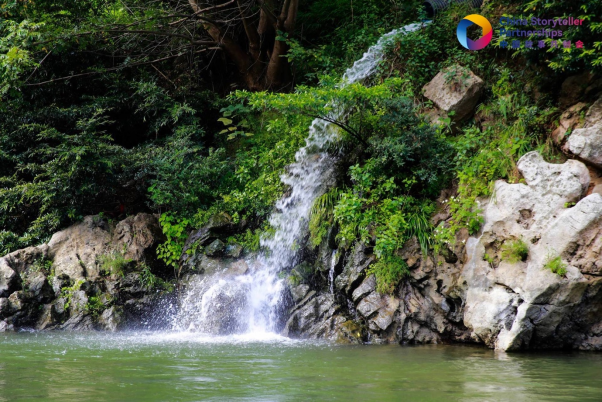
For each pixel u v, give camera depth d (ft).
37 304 38.52
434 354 26.91
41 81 50.06
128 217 43.34
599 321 28.07
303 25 56.80
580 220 26.99
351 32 51.16
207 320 36.19
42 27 45.80
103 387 18.42
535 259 27.89
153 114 50.98
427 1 45.42
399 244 33.19
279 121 44.70
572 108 33.09
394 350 28.32
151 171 45.14
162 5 54.13
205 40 53.47
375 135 37.29
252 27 53.06
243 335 34.37
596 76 33.27
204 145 52.47
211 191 45.14
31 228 44.62
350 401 16.53
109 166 43.78
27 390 17.92
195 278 39.22
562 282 26.89
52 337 33.22
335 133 39.96
